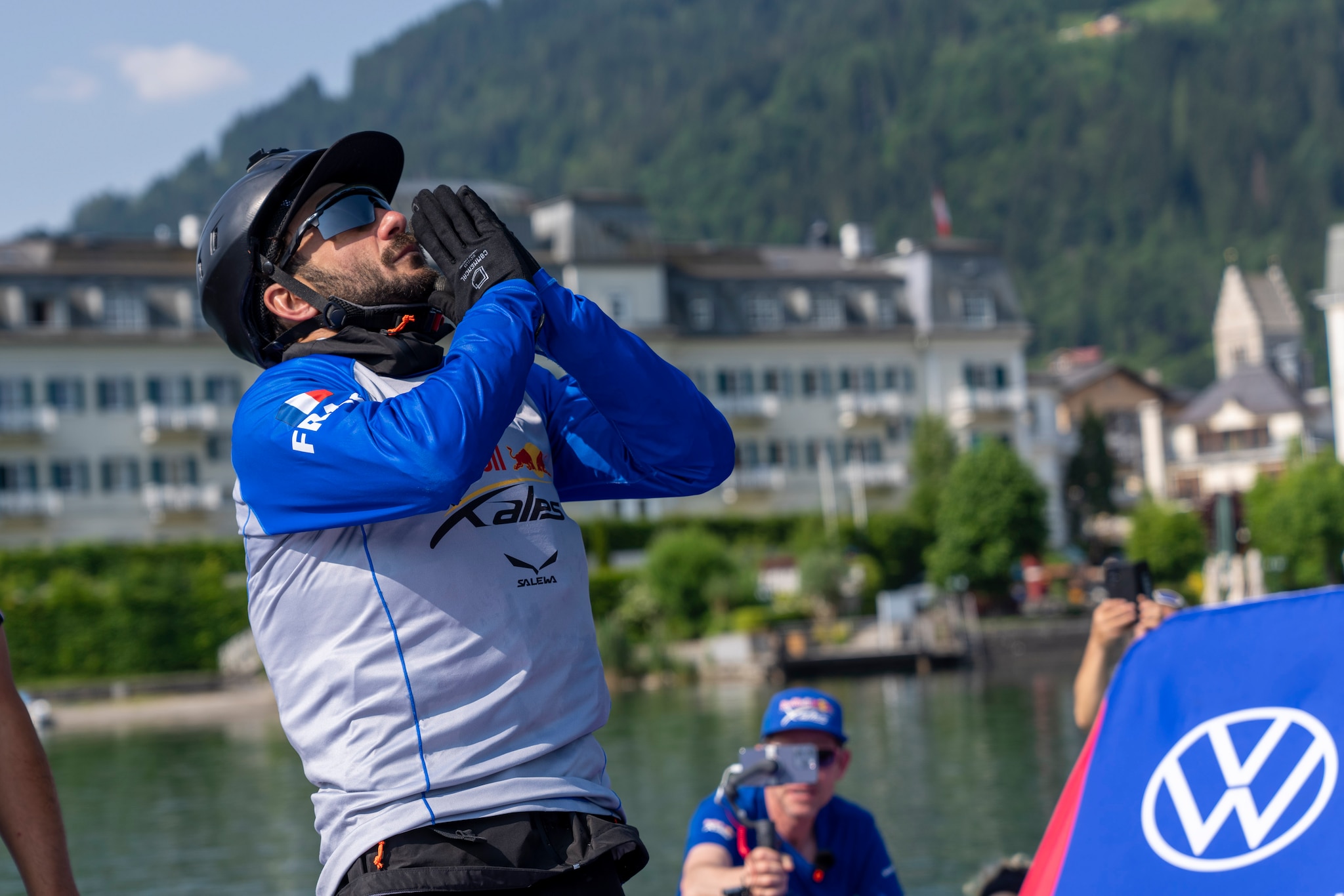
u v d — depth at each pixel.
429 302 3.37
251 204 3.36
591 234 85.50
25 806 2.74
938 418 88.69
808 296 91.19
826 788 6.09
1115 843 2.54
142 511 77.69
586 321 3.29
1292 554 77.88
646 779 30.95
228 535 78.81
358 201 3.36
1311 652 2.49
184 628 66.06
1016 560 75.44
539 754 3.04
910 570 82.38
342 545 3.05
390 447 2.92
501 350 3.06
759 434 89.19
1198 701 2.55
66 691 62.78
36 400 76.19
